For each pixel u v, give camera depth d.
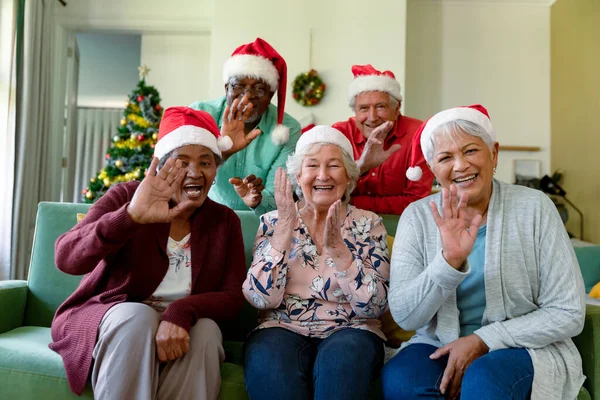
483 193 1.40
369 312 1.46
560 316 1.25
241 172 2.21
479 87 5.14
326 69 4.73
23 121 4.22
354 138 2.43
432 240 1.44
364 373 1.29
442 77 5.15
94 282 1.48
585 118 4.45
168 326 1.32
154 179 1.32
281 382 1.28
